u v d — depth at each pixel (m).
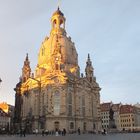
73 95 122.25
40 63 138.75
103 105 195.75
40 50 142.50
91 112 131.75
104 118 189.25
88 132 120.38
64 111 114.25
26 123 122.75
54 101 116.06
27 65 145.50
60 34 141.62
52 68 124.00
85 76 140.62
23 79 141.75
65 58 134.00
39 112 120.31
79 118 120.62
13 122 133.75
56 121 112.75
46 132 99.81
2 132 106.81
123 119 191.12
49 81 118.56
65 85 117.75
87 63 145.38
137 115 196.88
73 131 115.56
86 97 130.38
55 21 149.12
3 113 167.88
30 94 128.50
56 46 131.12
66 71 127.38
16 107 135.75
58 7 153.88
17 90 138.38
